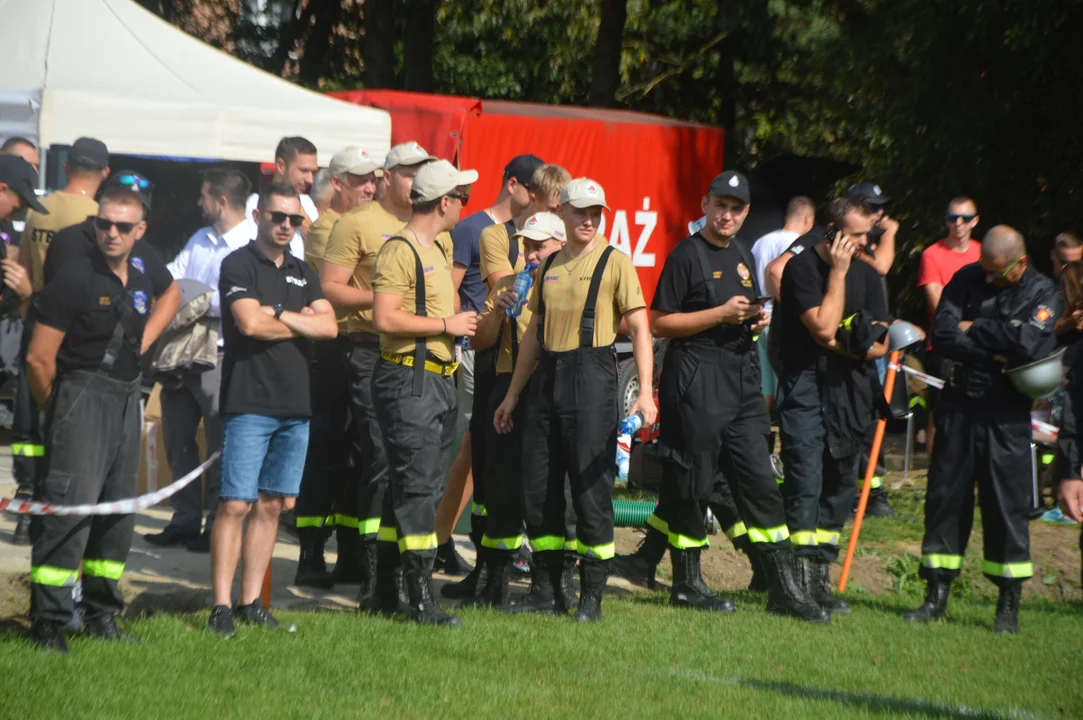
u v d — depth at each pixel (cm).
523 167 1530
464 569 1672
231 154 2077
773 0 3906
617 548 1855
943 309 1513
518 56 5081
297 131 2133
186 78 2130
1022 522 1490
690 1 4631
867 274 1547
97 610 1178
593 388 1353
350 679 1090
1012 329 1455
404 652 1188
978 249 2175
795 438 1516
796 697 1115
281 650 1173
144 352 1209
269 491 1277
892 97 3097
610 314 1365
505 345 1491
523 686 1095
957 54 2938
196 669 1095
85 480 1112
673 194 3033
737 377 1460
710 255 1462
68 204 1505
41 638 1118
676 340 1473
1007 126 2964
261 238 1254
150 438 1883
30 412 1478
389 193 1441
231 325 1237
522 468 1408
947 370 1703
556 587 1437
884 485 2417
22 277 1305
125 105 1992
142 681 1045
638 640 1303
